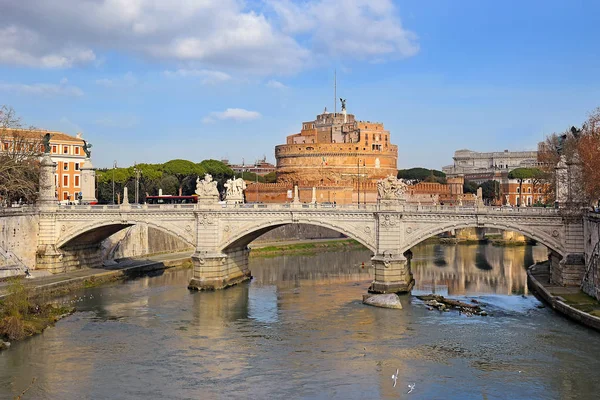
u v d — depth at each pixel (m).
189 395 61.66
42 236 118.38
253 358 72.69
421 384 64.00
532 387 62.72
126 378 66.12
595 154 97.94
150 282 121.19
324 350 75.50
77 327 85.81
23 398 60.66
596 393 61.06
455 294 110.19
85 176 138.62
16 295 85.81
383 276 105.62
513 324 85.00
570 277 96.81
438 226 103.50
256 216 111.19
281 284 120.75
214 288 112.44
